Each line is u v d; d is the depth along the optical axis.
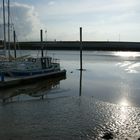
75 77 53.91
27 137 18.55
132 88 40.50
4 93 36.12
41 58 51.50
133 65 84.62
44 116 23.67
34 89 39.56
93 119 23.08
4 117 23.20
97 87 41.41
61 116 23.78
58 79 50.84
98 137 18.86
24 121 22.06
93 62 97.38
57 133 19.45
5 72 44.62
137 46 199.75
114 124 21.81
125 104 29.47
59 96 33.81
